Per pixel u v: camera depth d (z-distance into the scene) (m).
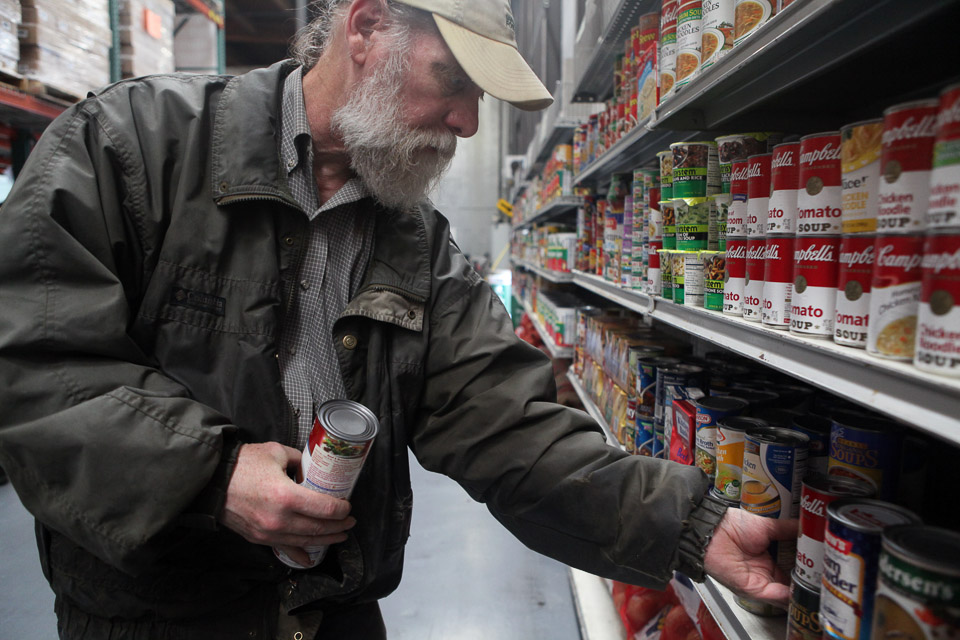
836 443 0.89
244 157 1.04
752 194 0.94
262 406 1.05
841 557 0.69
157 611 1.02
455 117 1.09
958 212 0.51
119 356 0.94
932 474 1.02
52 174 0.93
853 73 1.00
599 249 2.60
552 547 1.16
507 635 2.27
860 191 0.68
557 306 3.90
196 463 0.87
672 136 1.69
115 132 1.00
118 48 3.60
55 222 0.90
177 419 0.89
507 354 1.24
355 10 1.06
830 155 0.74
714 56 1.07
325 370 1.16
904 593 0.56
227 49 7.46
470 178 11.00
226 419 0.96
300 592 1.12
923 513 0.89
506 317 1.33
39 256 0.89
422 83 1.04
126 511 0.85
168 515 0.86
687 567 0.97
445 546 2.93
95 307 0.90
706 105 1.27
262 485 0.89
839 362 0.68
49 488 0.87
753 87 1.05
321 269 1.17
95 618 1.06
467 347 1.24
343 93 1.12
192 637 1.06
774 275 0.86
